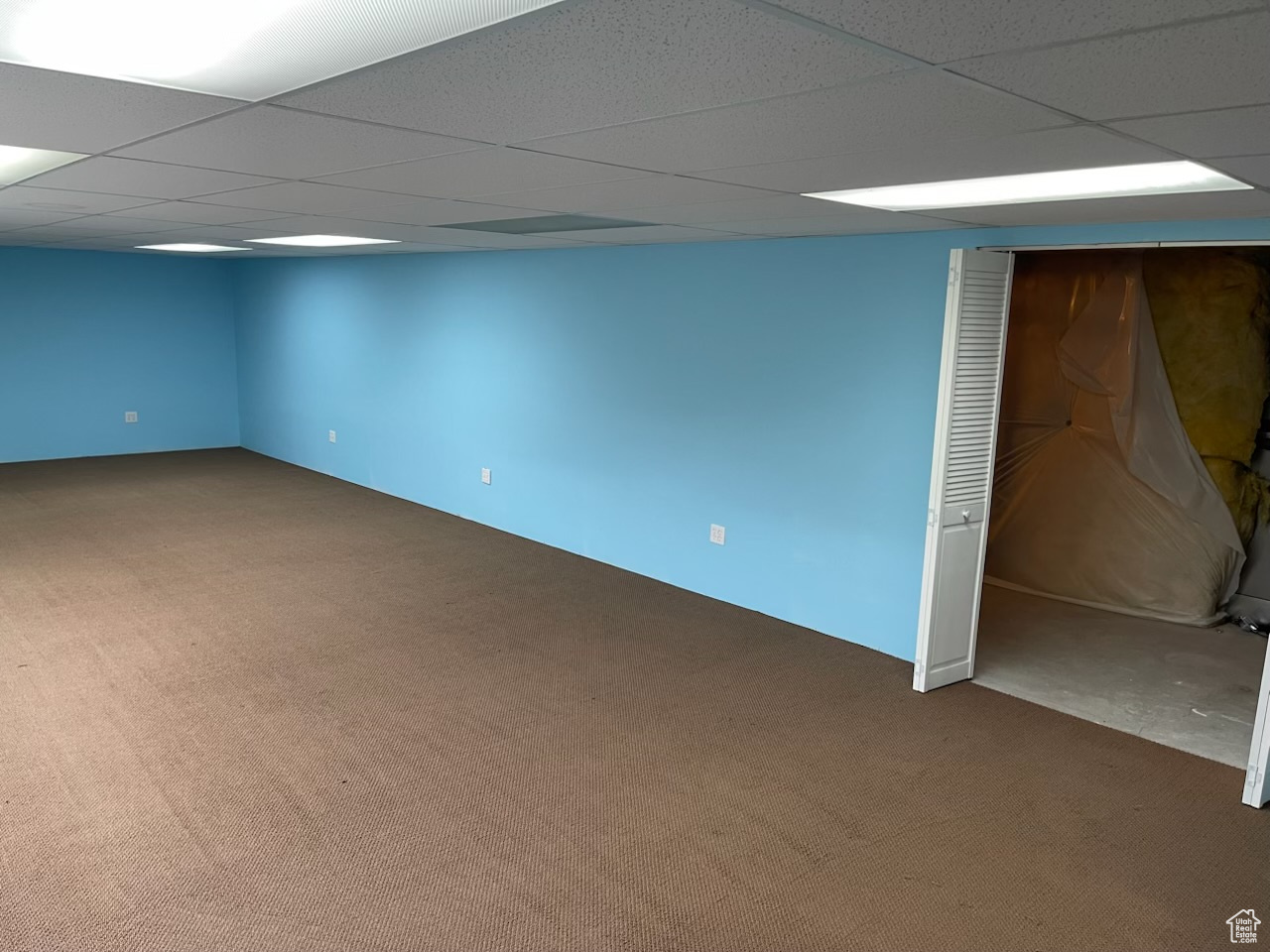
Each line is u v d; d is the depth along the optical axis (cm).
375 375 787
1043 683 412
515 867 262
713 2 111
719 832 283
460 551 611
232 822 280
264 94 168
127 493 762
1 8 121
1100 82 142
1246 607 516
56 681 382
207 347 984
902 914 246
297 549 604
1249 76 134
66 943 224
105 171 278
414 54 138
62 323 883
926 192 271
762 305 473
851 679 408
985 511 402
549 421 620
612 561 587
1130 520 519
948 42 125
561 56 137
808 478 464
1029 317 554
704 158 220
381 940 229
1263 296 496
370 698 375
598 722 358
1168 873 268
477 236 495
